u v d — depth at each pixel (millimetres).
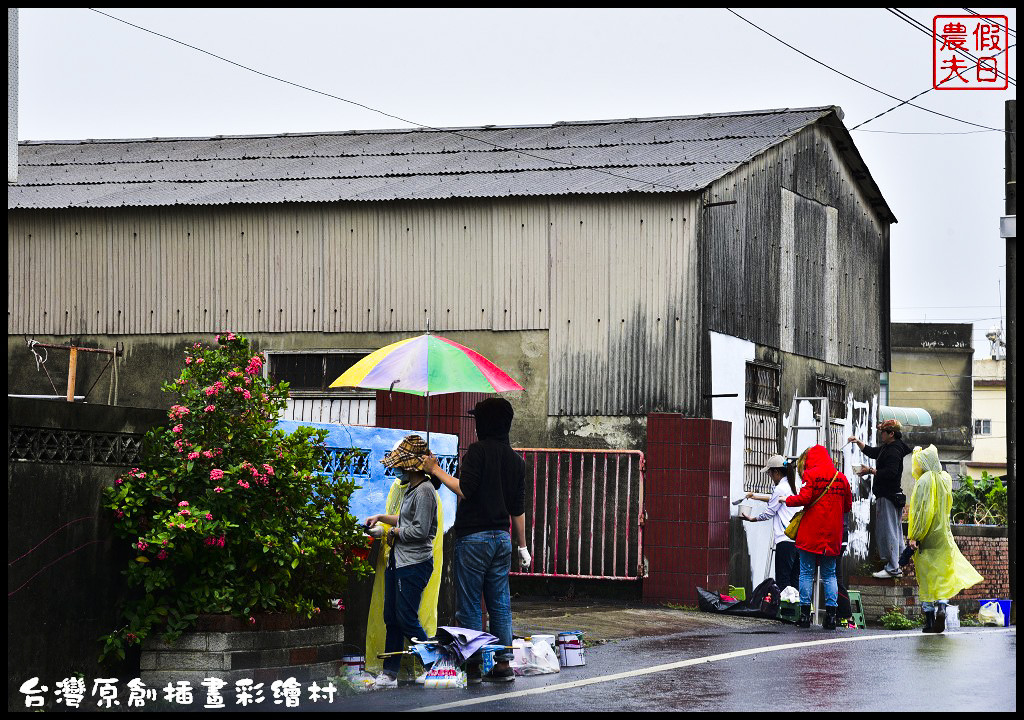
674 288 15102
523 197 15719
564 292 15570
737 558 15875
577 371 15406
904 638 11430
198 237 17016
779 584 13609
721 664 9266
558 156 17547
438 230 16141
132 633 7863
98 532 7793
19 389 17453
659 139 18078
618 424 15164
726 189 15844
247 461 8148
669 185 15227
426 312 16109
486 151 18469
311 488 8602
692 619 12523
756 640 10875
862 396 20750
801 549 12172
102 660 7770
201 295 16953
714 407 15164
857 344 20547
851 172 20359
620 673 8828
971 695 7996
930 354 43438
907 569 15914
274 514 8344
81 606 7633
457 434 10898
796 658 9617
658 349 15102
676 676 8656
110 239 17297
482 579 8586
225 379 8266
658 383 15062
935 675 8844
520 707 7402
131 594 8039
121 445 8016
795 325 18031
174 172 18859
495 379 8961
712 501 13898
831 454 19250
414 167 17766
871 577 15305
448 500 10422
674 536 13914
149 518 8055
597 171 16406
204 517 7855
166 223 17125
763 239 16953
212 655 7883
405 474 8570
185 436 8148
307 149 19875
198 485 8102
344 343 16406
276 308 16703
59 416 7441
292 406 16547
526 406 15578
